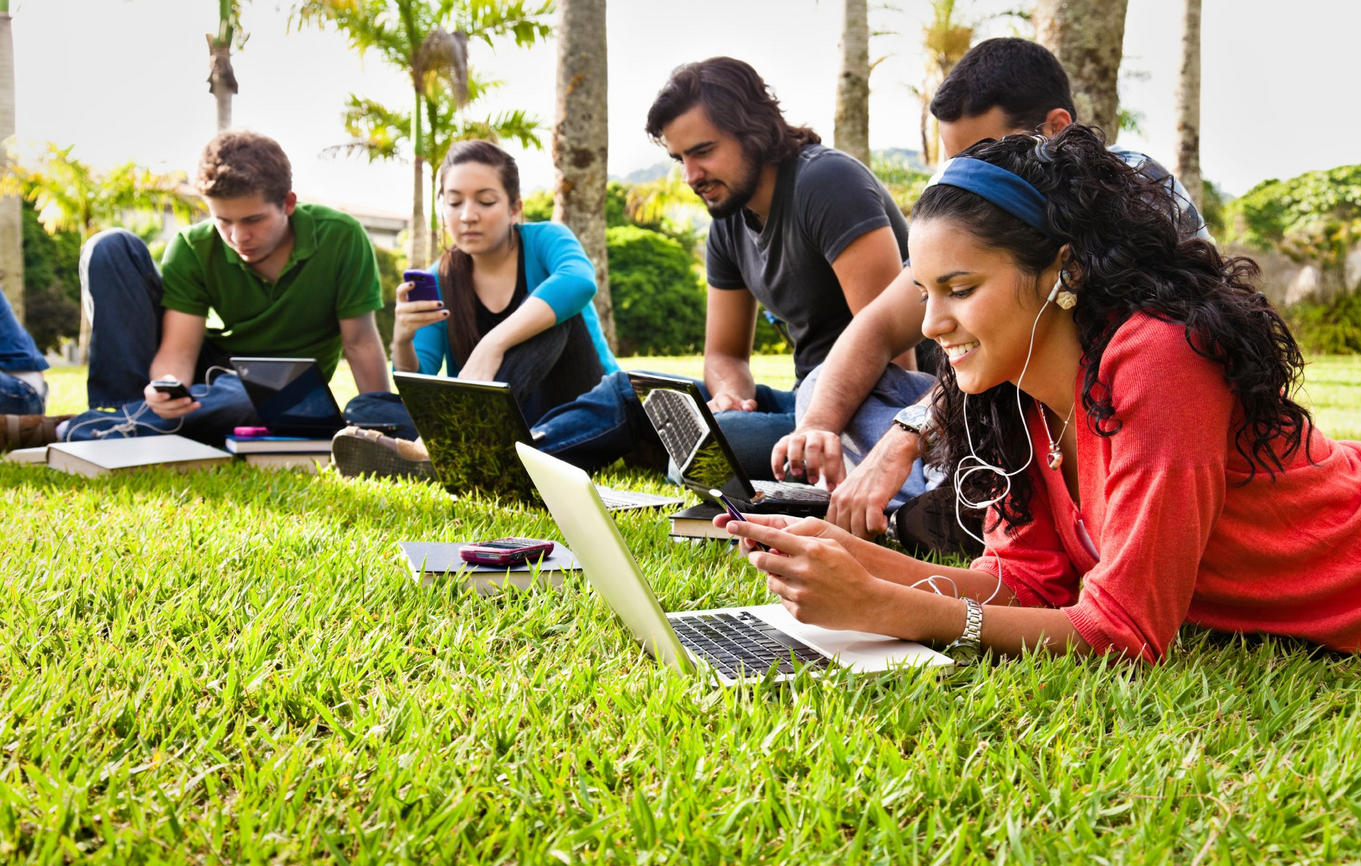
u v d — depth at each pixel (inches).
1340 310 1101.1
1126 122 914.7
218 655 64.5
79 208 996.6
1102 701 58.5
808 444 104.9
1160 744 52.2
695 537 104.8
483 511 124.3
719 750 51.1
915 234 66.4
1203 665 66.7
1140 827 43.4
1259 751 52.6
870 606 64.1
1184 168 701.3
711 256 170.4
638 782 48.6
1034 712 57.7
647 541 104.5
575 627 73.2
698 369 600.1
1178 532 60.9
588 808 45.5
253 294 192.9
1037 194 62.9
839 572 63.1
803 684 59.9
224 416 177.8
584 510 62.2
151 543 94.4
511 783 47.7
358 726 53.2
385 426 167.8
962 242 63.7
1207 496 61.0
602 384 160.4
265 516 111.8
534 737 52.1
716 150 142.5
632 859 41.5
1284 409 63.4
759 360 889.5
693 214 1280.8
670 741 51.8
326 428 172.9
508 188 177.9
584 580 85.0
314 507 121.0
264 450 165.3
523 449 76.7
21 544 93.1
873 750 50.9
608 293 408.5
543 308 166.7
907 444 94.3
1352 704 59.4
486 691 59.4
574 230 401.1
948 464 81.4
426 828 43.3
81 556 88.5
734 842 43.0
